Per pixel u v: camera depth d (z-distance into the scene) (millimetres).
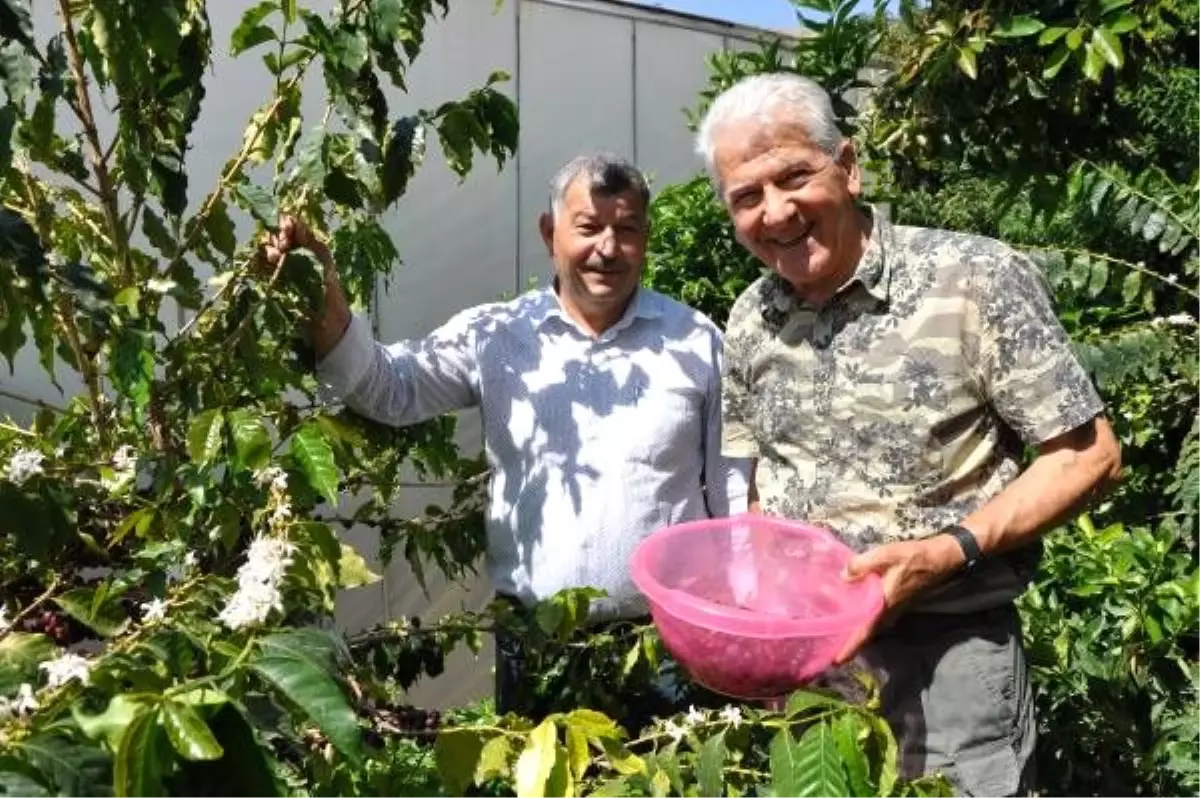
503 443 1991
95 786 832
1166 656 2135
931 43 2342
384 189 1636
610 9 3875
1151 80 2795
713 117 1539
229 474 1387
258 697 1012
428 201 3461
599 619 1940
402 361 1932
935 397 1506
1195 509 2256
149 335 1372
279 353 1703
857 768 1166
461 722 1606
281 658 949
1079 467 1455
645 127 4051
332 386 1780
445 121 1665
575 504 1931
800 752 1171
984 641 1588
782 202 1487
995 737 1566
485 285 3637
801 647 1293
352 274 1931
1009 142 2496
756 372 1708
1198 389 2475
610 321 2020
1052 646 2111
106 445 1575
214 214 1565
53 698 917
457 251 3549
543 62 3703
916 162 2678
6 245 1160
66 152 1580
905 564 1380
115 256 1537
